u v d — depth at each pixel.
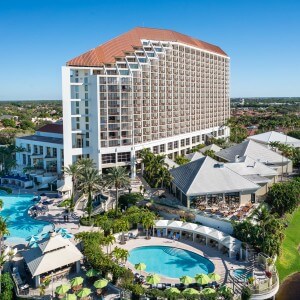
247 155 98.12
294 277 56.19
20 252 58.31
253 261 54.28
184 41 139.50
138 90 107.94
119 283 48.09
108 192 87.62
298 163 111.12
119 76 102.12
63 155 103.12
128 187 85.19
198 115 149.50
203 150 126.31
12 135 183.75
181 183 79.31
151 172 87.19
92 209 78.19
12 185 102.88
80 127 105.00
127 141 105.75
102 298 45.28
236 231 60.66
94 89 100.19
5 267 53.88
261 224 57.25
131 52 115.56
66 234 61.28
